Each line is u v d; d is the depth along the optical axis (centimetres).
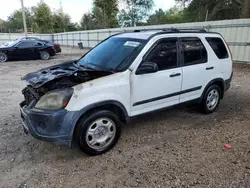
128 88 354
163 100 405
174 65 411
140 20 5509
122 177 292
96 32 2442
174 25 1538
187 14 2625
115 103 343
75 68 391
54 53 1672
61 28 5612
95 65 396
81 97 311
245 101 598
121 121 374
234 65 1177
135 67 359
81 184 280
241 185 275
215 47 489
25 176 296
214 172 299
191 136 401
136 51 375
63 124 303
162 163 320
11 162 326
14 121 471
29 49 1562
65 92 306
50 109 306
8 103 596
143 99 376
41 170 308
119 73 348
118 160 329
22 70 1147
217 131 420
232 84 787
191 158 331
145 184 278
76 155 343
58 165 319
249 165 313
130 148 361
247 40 1166
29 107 323
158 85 388
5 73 1062
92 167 314
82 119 320
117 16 5541
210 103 501
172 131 421
